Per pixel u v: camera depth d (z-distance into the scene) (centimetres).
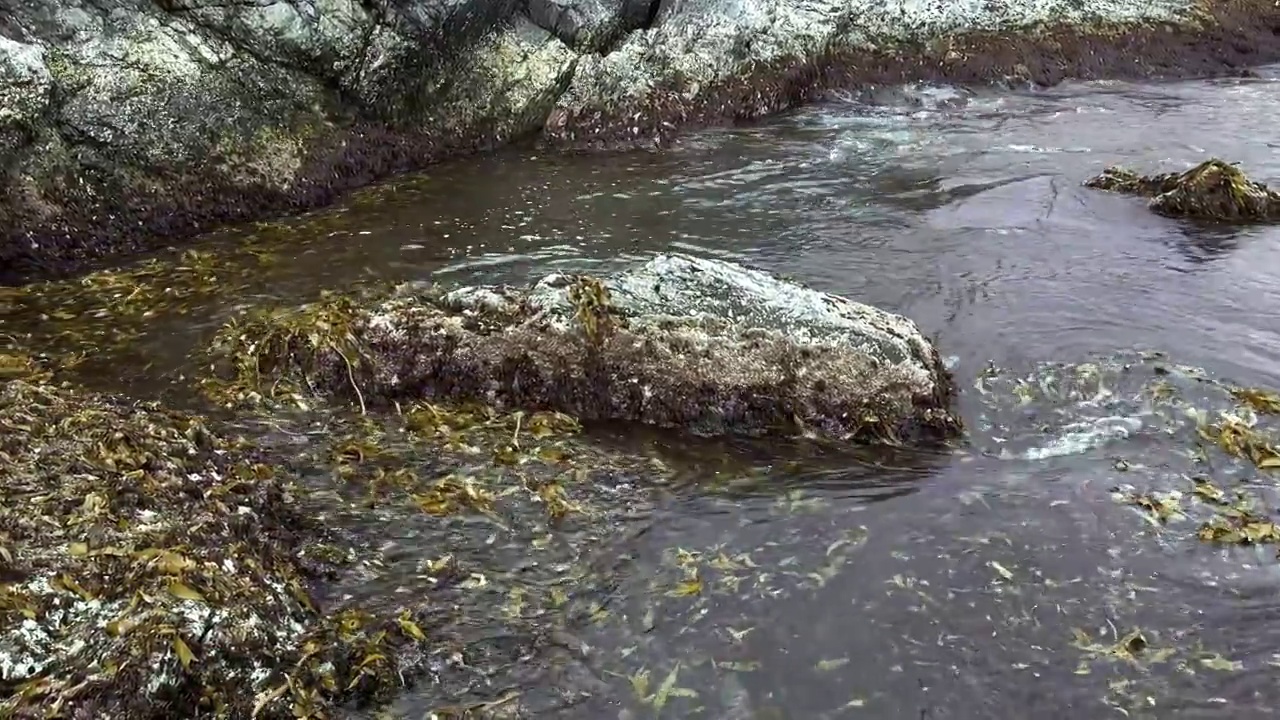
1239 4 1806
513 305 768
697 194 1215
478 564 585
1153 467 670
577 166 1343
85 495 537
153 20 1149
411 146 1345
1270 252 995
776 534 611
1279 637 530
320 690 480
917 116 1511
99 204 1068
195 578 489
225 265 1025
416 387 765
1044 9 1725
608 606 555
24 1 1069
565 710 488
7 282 980
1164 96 1582
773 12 1593
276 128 1220
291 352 793
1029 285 932
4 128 1005
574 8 1506
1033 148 1346
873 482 661
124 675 433
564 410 746
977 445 701
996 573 577
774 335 724
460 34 1381
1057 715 487
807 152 1361
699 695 498
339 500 638
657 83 1491
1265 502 634
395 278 985
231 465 643
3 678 423
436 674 505
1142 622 541
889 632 537
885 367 712
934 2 1695
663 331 737
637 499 646
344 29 1265
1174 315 869
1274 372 776
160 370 810
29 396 670
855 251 1023
